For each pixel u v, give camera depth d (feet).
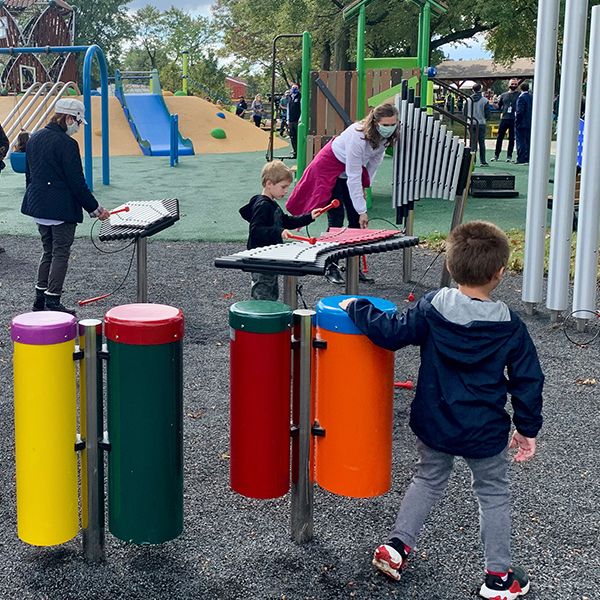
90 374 9.73
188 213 40.81
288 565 10.27
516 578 9.66
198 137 84.84
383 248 14.99
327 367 10.17
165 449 9.70
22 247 32.14
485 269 9.08
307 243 14.78
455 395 9.16
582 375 17.97
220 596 9.57
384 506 11.88
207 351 19.26
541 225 22.17
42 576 9.96
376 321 9.56
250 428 10.03
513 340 9.13
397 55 139.33
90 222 38.06
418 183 24.22
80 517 10.50
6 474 12.76
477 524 11.31
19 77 110.52
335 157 23.61
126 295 24.59
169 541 10.75
